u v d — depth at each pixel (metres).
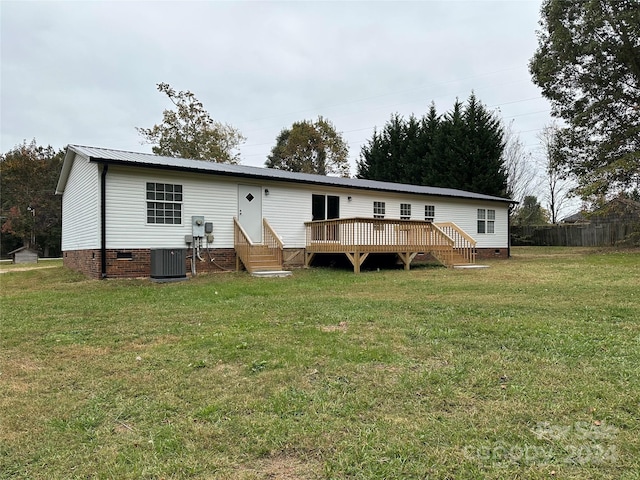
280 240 12.41
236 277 10.70
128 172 10.67
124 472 2.05
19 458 2.21
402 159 32.00
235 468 2.09
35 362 3.84
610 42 18.83
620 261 13.75
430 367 3.51
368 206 15.92
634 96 19.67
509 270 12.17
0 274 12.67
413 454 2.17
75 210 13.11
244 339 4.45
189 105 32.19
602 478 1.93
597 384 3.08
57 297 7.80
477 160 27.45
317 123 38.59
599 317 5.39
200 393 3.04
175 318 5.70
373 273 11.95
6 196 30.84
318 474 2.02
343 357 3.78
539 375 3.29
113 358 3.92
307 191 14.25
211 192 12.12
